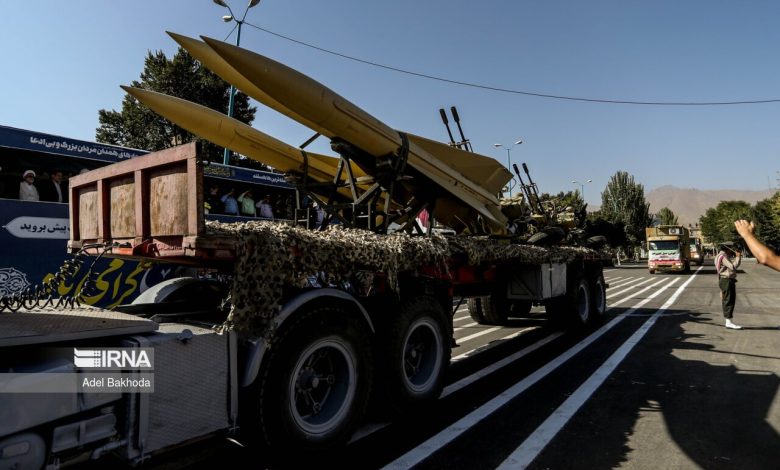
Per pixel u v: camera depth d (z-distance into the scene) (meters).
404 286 4.42
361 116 5.10
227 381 2.84
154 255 3.09
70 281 6.28
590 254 9.29
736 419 4.06
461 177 6.72
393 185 5.46
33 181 6.19
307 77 4.79
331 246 3.41
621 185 59.91
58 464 2.18
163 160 2.96
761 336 7.93
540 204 10.71
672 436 3.70
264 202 9.11
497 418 4.13
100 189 3.69
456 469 3.14
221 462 3.26
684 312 11.18
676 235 29.36
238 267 2.85
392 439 3.69
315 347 3.30
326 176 6.54
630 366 5.95
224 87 28.84
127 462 2.38
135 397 2.40
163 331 2.70
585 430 3.83
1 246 5.86
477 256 5.32
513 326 9.27
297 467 3.18
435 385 4.46
